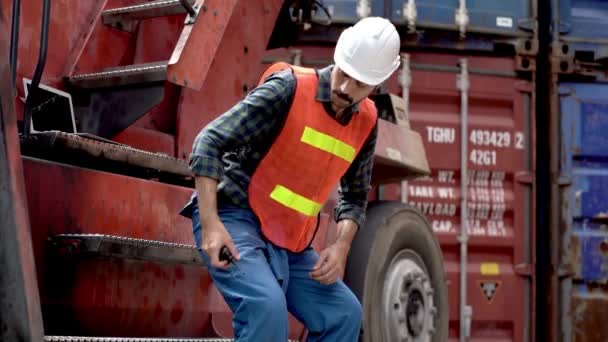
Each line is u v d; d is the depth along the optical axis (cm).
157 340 388
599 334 878
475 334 859
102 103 483
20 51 462
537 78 918
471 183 875
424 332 592
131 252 392
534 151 888
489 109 888
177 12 494
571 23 902
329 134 365
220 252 340
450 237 859
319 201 375
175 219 465
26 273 307
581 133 897
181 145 533
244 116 351
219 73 544
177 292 455
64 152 404
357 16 841
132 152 430
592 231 895
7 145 314
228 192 363
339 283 387
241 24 555
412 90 868
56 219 393
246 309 341
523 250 873
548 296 884
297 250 376
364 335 542
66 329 400
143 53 541
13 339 304
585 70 898
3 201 312
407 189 855
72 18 500
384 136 585
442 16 868
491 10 882
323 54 845
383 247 568
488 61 887
